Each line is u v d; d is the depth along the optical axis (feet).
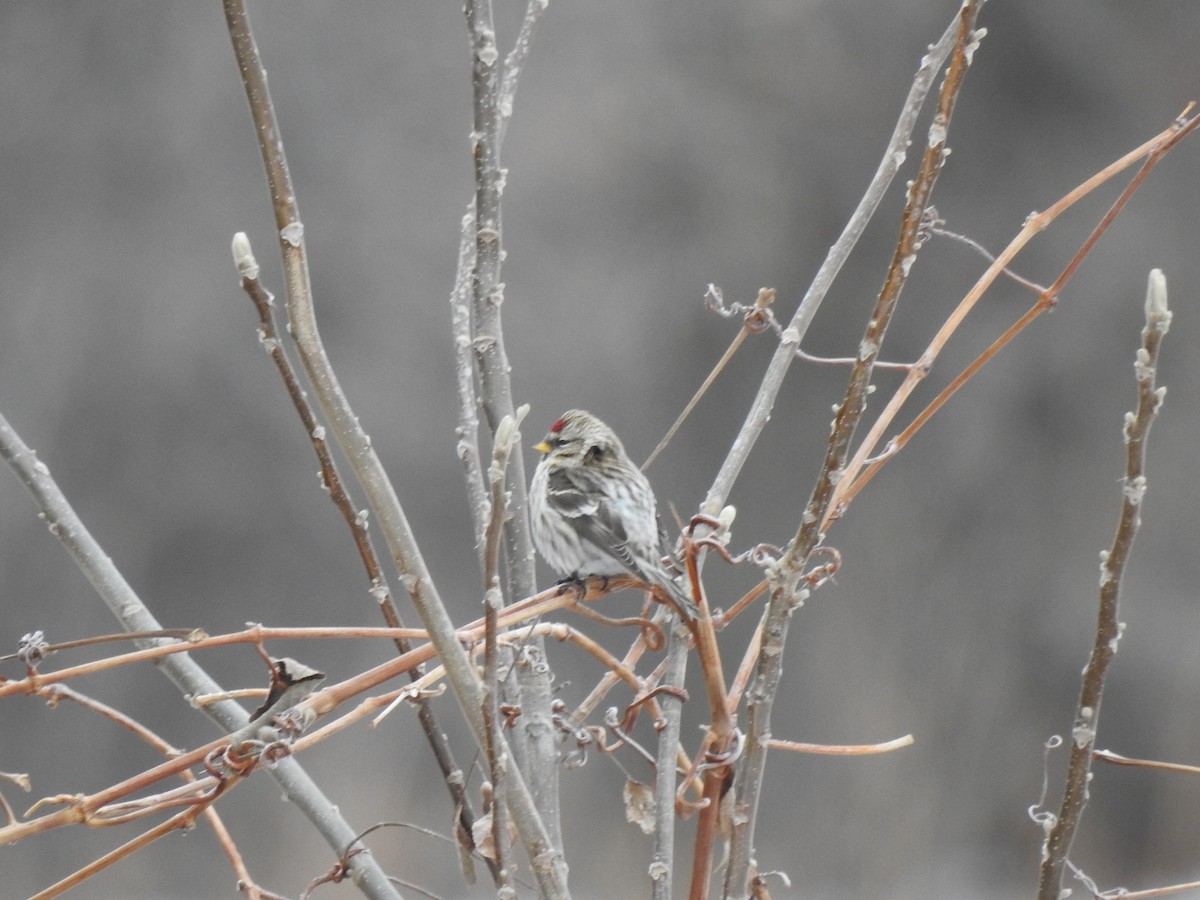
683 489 64.59
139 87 66.03
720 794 9.71
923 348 67.15
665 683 10.46
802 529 9.13
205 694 10.55
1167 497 66.90
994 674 65.46
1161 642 65.67
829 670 64.44
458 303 11.66
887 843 62.54
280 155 8.31
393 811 57.41
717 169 67.82
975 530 66.44
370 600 61.87
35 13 65.87
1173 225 67.82
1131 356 67.15
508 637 9.89
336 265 63.52
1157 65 68.44
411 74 65.98
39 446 62.69
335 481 10.19
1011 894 62.44
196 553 62.54
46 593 60.80
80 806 8.79
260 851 57.31
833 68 69.51
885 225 67.87
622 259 66.49
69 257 64.39
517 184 65.77
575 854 55.88
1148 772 65.51
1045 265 67.97
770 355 65.87
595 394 64.59
